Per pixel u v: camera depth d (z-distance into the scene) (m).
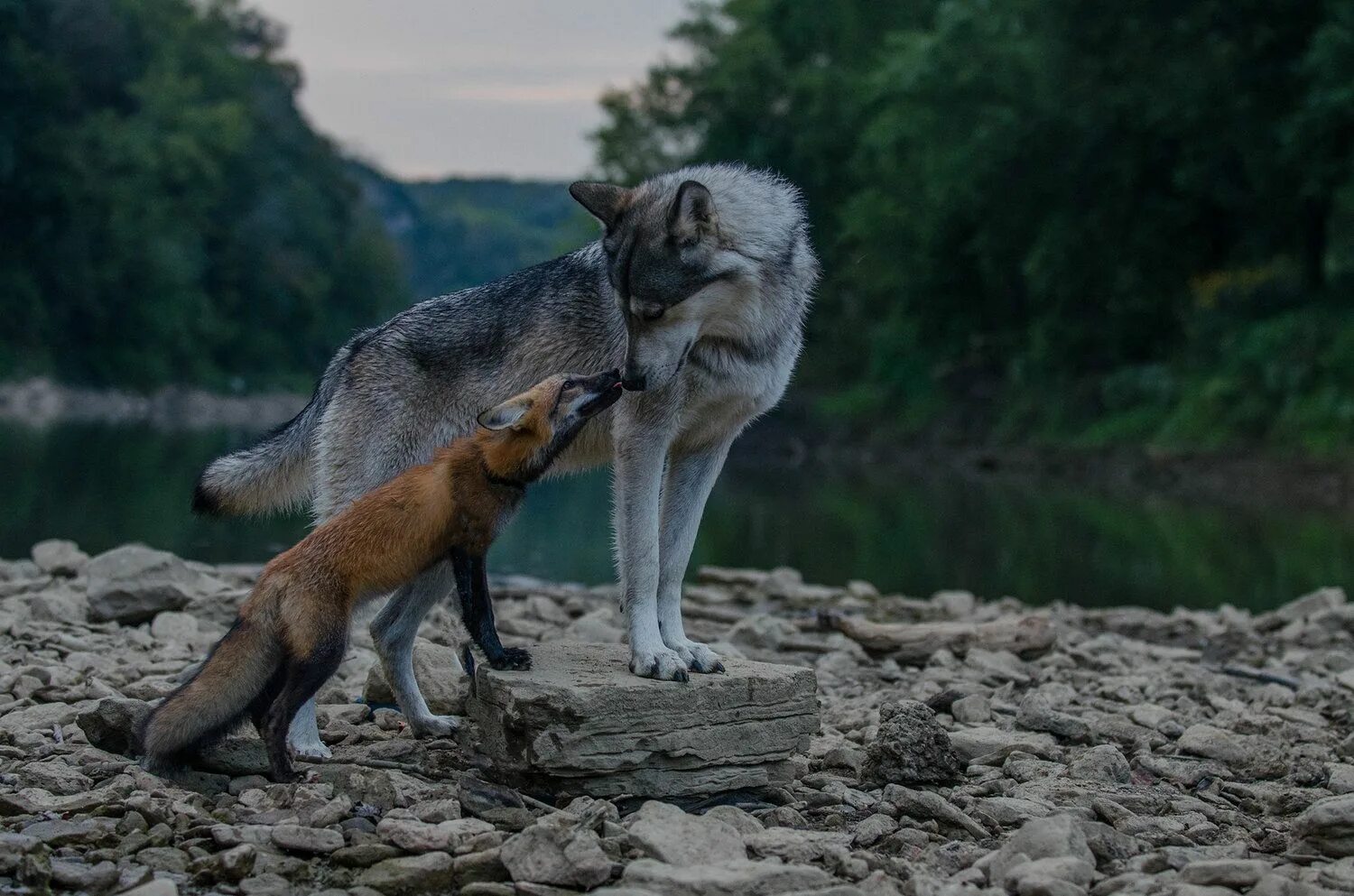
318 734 5.97
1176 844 5.19
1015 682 8.32
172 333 74.81
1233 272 38.38
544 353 6.34
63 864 4.43
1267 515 25.02
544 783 5.34
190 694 5.22
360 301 107.88
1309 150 32.44
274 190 95.81
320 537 5.35
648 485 5.84
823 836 4.95
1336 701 7.82
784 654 9.28
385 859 4.66
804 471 38.94
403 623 6.10
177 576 9.12
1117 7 35.81
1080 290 40.62
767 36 59.06
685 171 6.33
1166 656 9.86
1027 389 42.34
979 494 30.34
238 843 4.72
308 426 6.66
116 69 75.69
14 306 64.81
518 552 17.70
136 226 71.75
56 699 6.59
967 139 42.03
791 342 6.27
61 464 30.42
